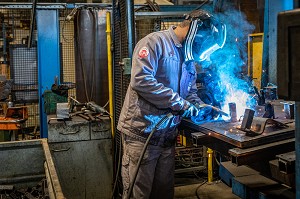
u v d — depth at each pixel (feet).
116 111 11.66
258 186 5.94
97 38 13.04
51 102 12.23
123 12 9.98
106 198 11.69
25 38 16.69
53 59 13.53
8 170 9.46
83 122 11.19
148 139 7.03
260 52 13.26
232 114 7.36
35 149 9.59
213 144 6.82
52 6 13.14
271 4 9.32
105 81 13.26
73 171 11.28
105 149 11.49
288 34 3.35
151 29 13.79
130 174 7.90
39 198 8.88
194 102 8.01
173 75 7.56
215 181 13.58
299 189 4.08
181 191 12.86
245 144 5.55
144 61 7.04
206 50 7.34
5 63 16.07
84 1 20.44
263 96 8.41
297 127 4.06
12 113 13.00
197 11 7.19
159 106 7.22
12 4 12.82
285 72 3.43
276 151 5.68
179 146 13.93
